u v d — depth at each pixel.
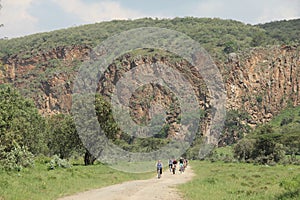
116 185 23.52
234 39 162.12
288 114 140.38
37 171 26.22
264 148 64.62
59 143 46.09
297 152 72.62
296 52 155.25
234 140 115.19
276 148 63.22
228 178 28.39
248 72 145.88
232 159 67.62
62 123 46.84
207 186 22.91
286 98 147.75
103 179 26.47
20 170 24.47
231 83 140.62
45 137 53.50
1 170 22.61
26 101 51.38
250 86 144.38
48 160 38.19
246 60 147.62
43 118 54.81
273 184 24.05
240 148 68.12
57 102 147.25
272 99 145.38
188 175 33.91
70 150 47.12
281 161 60.12
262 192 19.50
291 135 71.38
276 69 150.75
